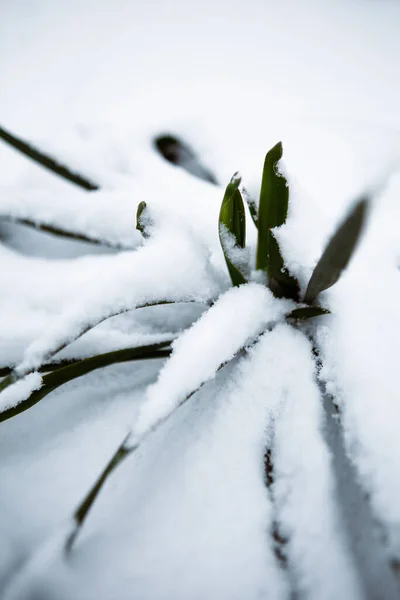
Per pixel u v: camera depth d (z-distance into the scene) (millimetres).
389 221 421
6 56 765
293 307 326
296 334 323
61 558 275
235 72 743
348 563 269
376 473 268
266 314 315
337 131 541
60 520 291
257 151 519
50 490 301
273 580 272
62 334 281
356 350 306
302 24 823
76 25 833
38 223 369
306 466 286
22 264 409
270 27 822
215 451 300
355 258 373
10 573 278
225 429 305
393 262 379
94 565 276
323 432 297
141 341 336
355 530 274
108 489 297
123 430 319
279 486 286
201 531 282
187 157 539
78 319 284
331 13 836
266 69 745
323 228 319
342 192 464
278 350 316
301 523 277
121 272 300
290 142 529
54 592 271
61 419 327
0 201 370
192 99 699
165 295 307
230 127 546
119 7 875
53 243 452
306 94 696
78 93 713
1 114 671
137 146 514
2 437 322
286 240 310
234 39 805
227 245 312
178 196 425
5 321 353
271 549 277
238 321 304
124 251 405
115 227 372
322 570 269
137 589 271
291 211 317
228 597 269
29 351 276
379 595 263
